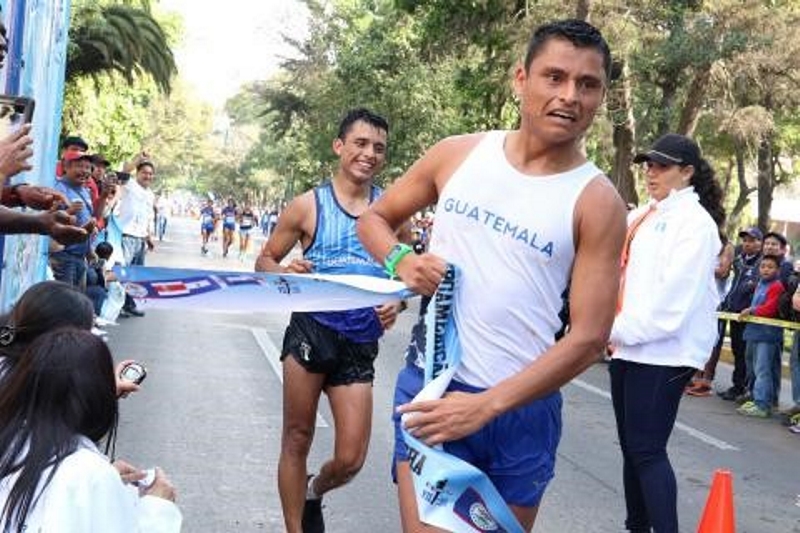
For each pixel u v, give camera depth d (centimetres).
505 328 286
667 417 480
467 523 280
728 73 2092
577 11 1914
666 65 2041
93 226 392
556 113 273
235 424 752
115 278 315
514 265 282
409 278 290
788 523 650
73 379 255
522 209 281
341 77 3519
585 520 596
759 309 1071
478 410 273
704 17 2008
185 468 626
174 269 313
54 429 253
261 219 6669
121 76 3434
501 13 2070
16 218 371
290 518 469
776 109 2345
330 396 471
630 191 2208
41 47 743
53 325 285
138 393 830
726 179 3388
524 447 294
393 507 584
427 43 2327
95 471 249
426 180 305
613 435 855
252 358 1073
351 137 477
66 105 3106
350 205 481
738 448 883
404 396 304
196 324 1312
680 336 476
